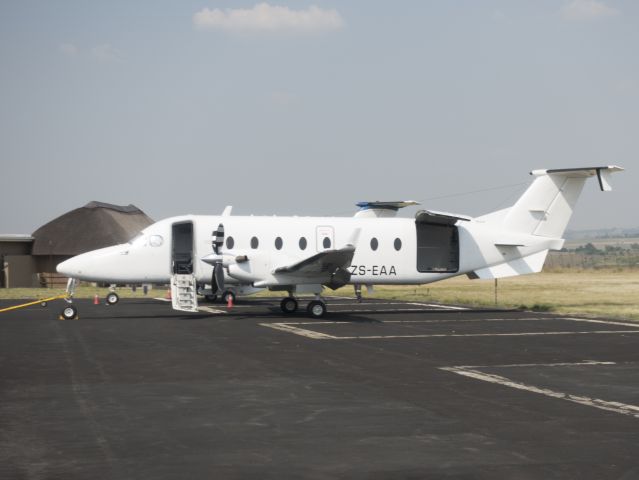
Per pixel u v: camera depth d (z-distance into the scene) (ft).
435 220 106.83
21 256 197.77
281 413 38.83
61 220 203.51
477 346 67.82
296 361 57.52
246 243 101.71
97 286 199.00
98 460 29.96
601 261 524.11
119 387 45.96
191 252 100.99
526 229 110.73
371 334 77.46
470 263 108.78
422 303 133.49
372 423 36.65
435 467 29.32
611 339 74.08
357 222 106.63
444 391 45.34
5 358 58.29
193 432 34.68
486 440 33.47
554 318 99.66
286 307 103.76
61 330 79.46
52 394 43.57
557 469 29.07
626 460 30.37
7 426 35.63
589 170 107.86
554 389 46.24
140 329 80.89
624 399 43.06
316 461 30.07
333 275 97.40
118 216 211.00
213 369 53.21
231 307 116.57
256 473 28.43
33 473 28.19
